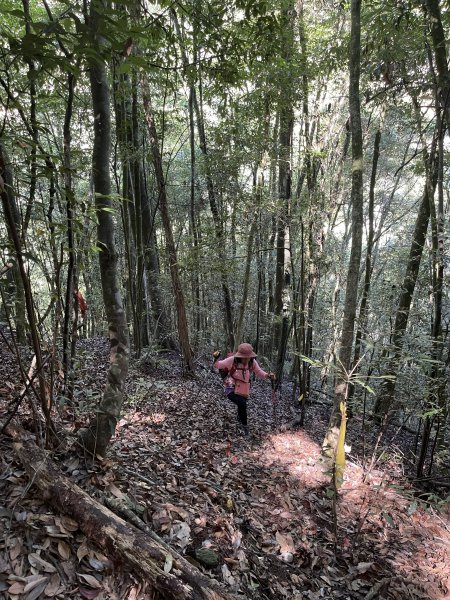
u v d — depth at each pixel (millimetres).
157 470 3432
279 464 4672
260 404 7125
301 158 6914
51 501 2301
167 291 8359
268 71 5418
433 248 4641
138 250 7203
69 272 2746
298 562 3025
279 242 8453
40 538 2113
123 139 6609
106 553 2182
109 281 2807
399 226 12844
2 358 4145
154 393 5629
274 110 6535
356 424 6781
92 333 11227
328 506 3908
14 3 4250
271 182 8680
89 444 2807
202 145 7570
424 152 5543
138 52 3486
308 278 6859
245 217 7391
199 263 7414
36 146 1911
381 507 3844
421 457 4633
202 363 9188
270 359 10180
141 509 2633
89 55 1535
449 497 3559
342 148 7910
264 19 3221
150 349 7078
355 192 4371
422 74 5051
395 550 3459
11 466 2488
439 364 4309
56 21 1463
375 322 6055
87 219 2535
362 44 5645
